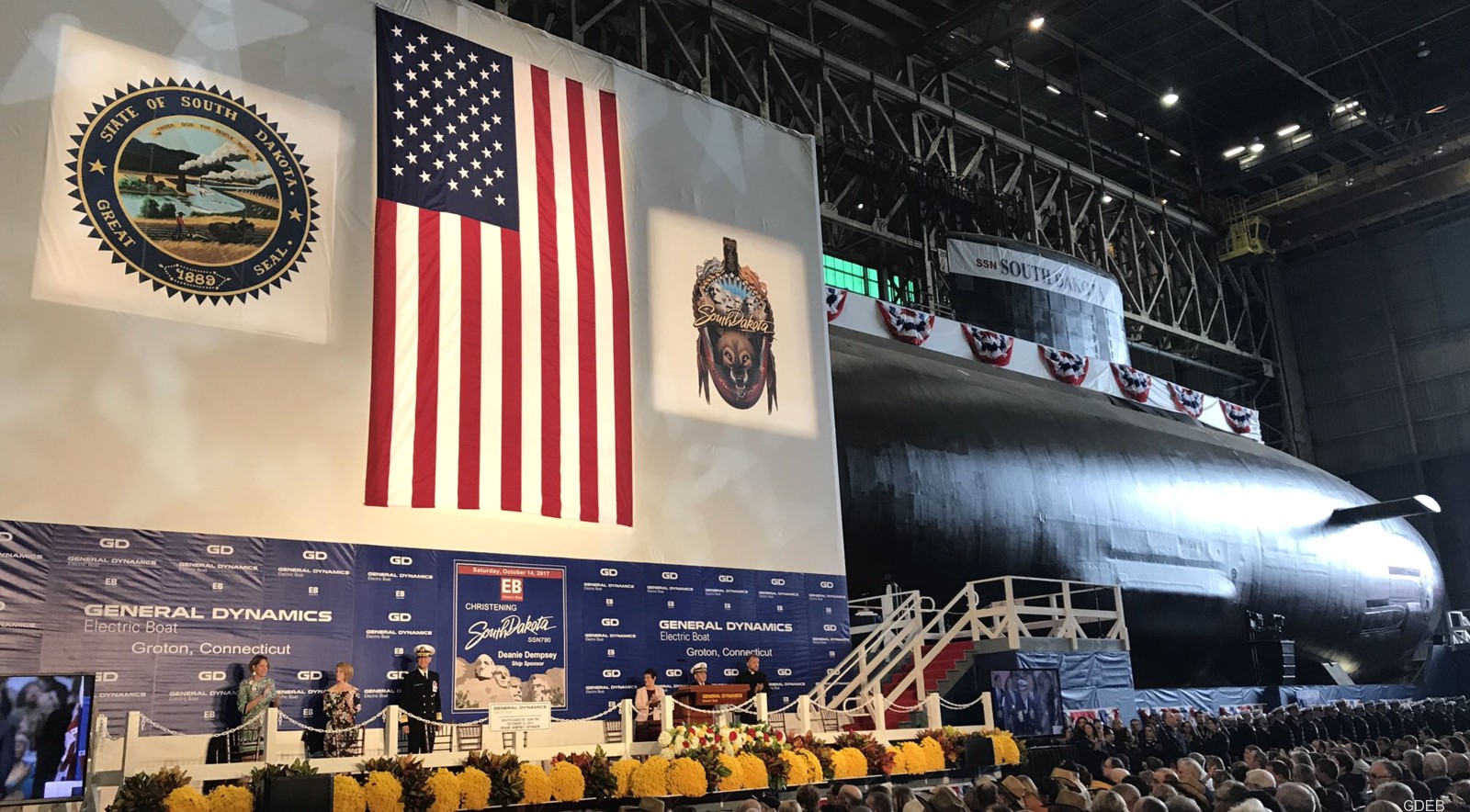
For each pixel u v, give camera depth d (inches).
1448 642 1566.2
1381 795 314.2
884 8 1382.9
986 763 631.2
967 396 1011.3
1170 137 1879.9
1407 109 1785.2
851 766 565.0
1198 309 1877.5
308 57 609.0
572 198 693.9
